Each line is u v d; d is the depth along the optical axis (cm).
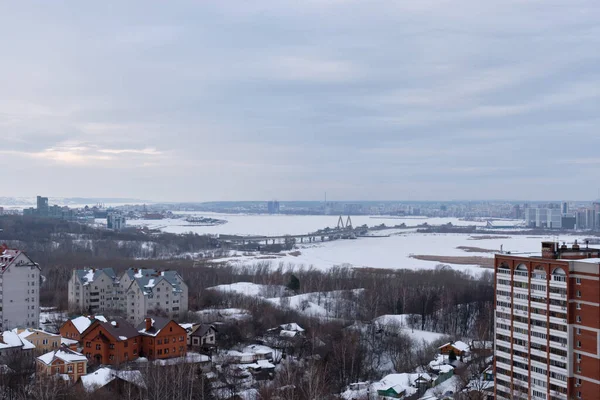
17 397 15125
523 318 16300
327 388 17512
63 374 17050
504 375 16862
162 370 16925
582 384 14975
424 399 17125
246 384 18175
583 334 14900
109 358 19525
